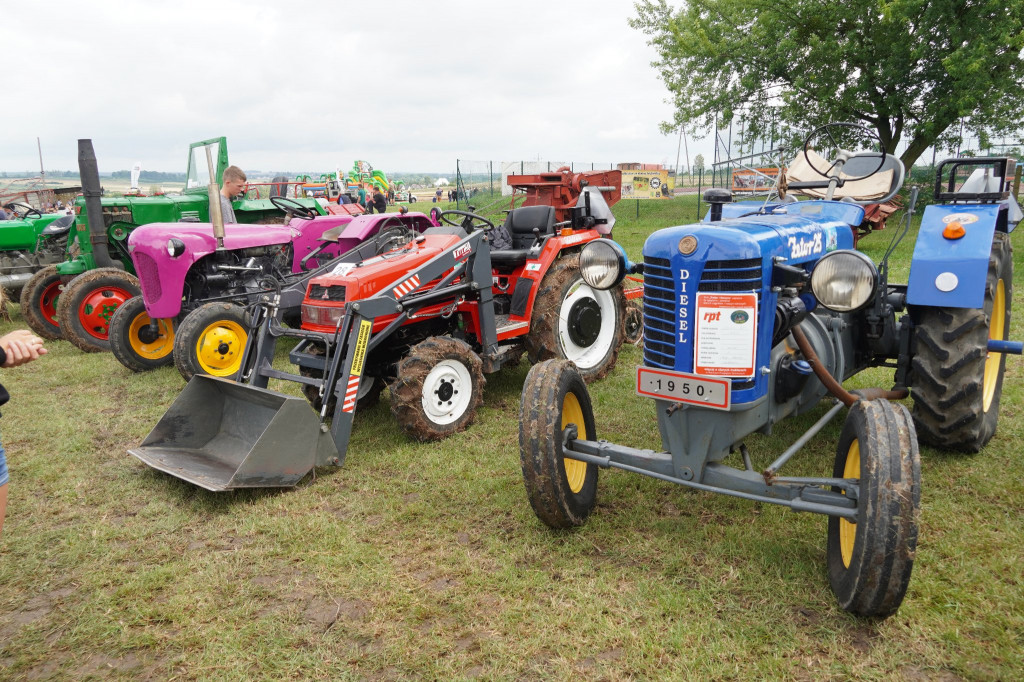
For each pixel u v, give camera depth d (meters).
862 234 4.07
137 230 5.74
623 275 2.74
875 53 14.23
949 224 2.96
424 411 3.94
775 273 2.44
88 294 6.61
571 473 2.96
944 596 2.29
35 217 10.04
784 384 2.67
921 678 1.96
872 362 3.64
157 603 2.51
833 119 14.80
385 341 4.36
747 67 15.86
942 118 13.80
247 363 4.12
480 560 2.70
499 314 5.05
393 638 2.25
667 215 20.17
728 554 2.63
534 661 2.11
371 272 3.97
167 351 6.04
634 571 2.56
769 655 2.07
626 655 2.10
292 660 2.16
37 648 2.30
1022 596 2.27
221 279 5.87
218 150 7.43
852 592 2.09
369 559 2.74
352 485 3.46
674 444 2.53
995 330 3.39
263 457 3.29
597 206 5.34
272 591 2.54
